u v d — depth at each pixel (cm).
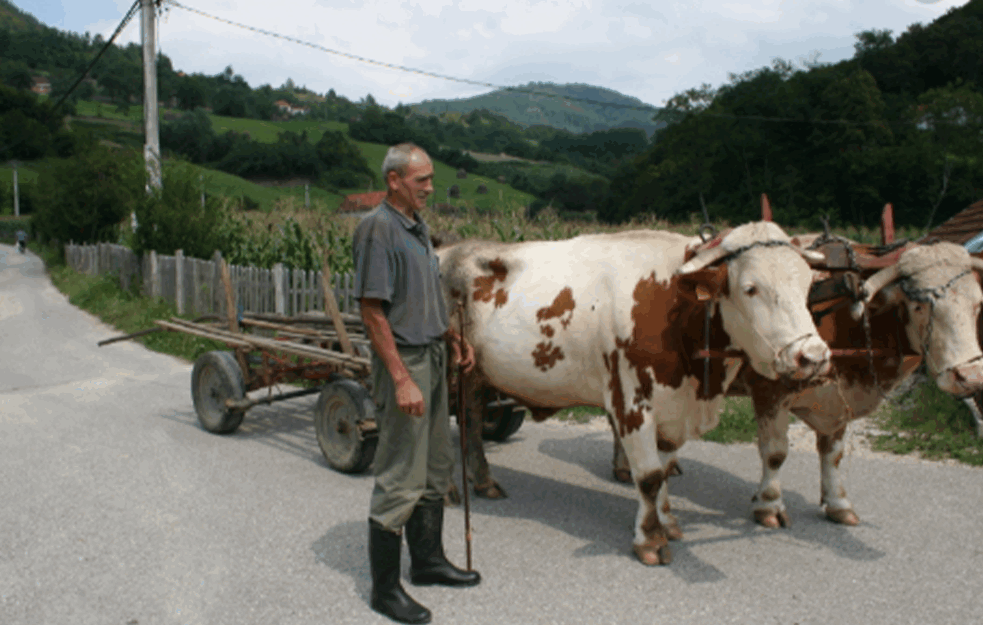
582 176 9988
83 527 435
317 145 12100
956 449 582
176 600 347
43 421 696
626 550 415
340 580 369
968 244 779
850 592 359
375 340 318
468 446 516
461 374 373
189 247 1602
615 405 411
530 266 462
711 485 534
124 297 1752
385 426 329
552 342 437
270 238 1461
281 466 566
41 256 4284
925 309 385
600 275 423
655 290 397
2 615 332
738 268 347
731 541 428
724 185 5703
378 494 330
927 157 4675
